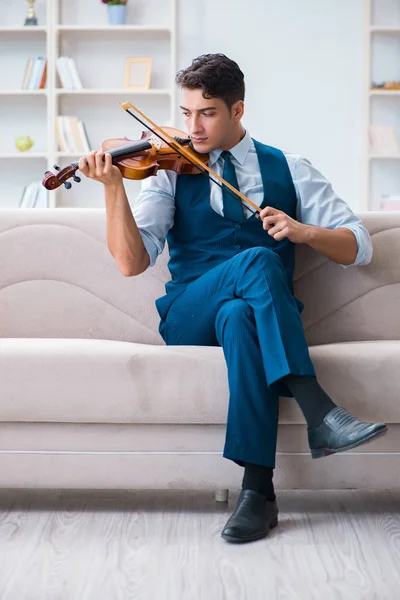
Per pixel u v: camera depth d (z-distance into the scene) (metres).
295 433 2.15
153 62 6.22
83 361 2.12
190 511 2.22
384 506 2.27
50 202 5.98
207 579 1.68
